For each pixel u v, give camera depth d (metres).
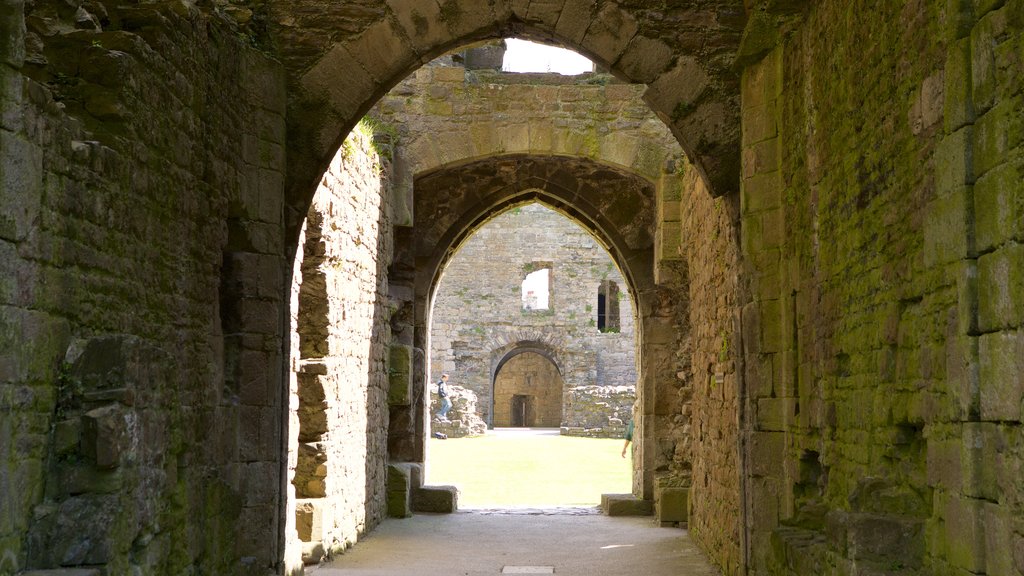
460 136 14.41
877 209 5.35
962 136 4.20
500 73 14.87
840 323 5.99
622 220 15.72
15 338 4.12
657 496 14.17
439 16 8.17
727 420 9.66
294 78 8.08
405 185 14.47
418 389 15.56
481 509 15.66
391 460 15.20
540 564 10.42
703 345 11.45
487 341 34.59
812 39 6.56
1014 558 3.84
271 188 7.69
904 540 4.80
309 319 10.41
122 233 5.18
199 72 6.42
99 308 4.93
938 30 4.49
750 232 7.43
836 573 5.23
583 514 15.13
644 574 9.80
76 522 4.52
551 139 14.34
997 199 3.95
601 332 34.78
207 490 6.51
